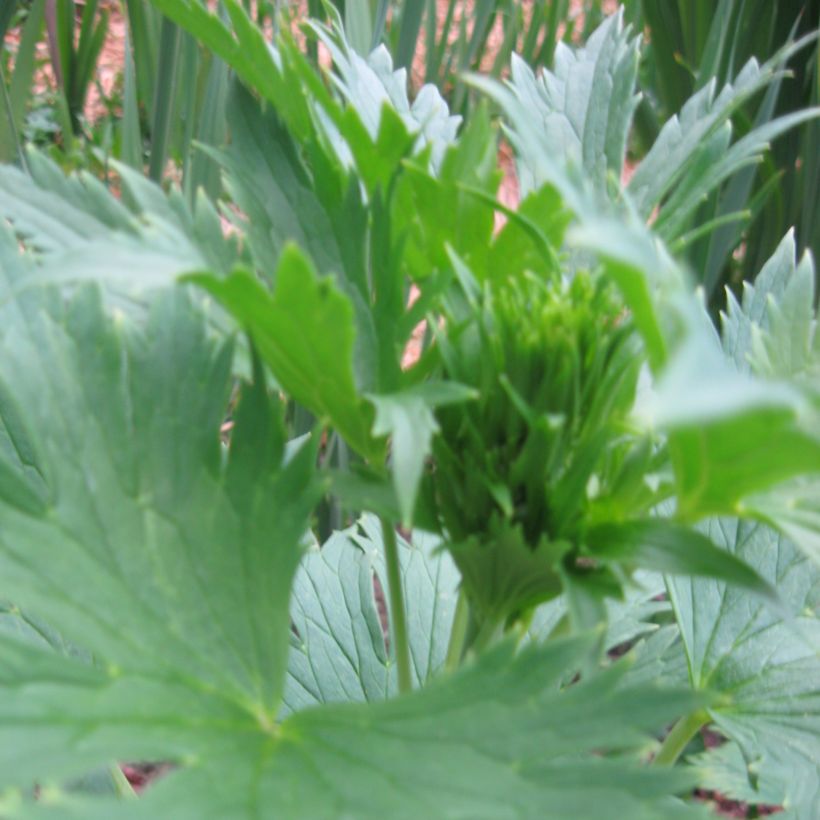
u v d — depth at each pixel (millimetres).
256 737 333
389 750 328
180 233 367
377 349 400
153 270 324
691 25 979
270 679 356
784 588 514
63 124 982
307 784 316
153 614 344
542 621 560
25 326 358
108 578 342
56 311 363
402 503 323
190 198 842
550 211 416
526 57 1047
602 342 366
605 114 505
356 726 338
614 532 361
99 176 1124
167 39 774
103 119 1443
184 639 345
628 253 273
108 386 360
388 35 955
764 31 957
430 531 373
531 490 365
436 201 418
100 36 1112
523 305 373
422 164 415
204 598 353
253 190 420
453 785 317
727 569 345
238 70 441
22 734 302
